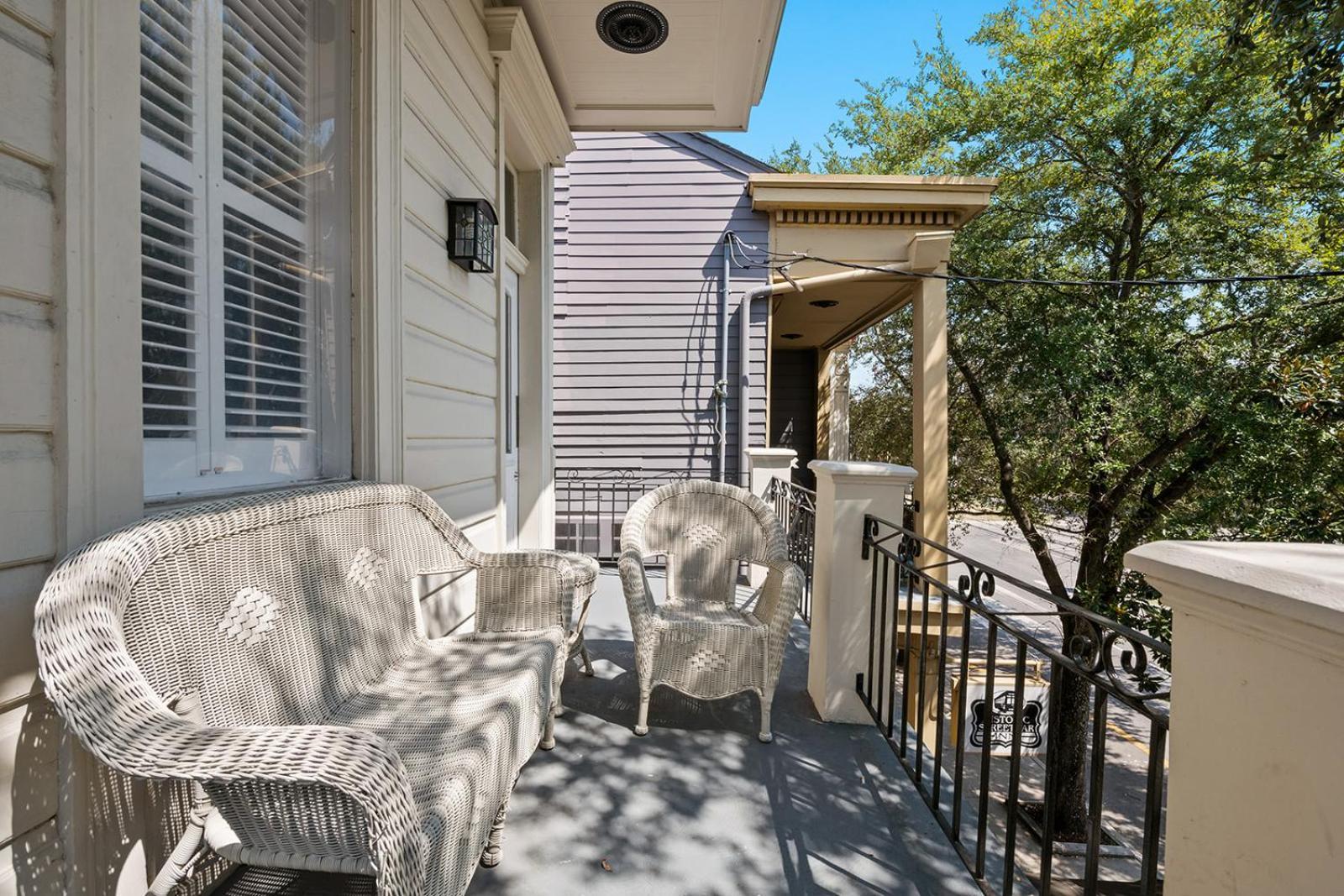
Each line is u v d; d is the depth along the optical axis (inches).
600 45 138.3
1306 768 26.8
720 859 67.9
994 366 354.6
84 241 41.6
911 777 84.6
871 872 66.6
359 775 35.0
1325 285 280.2
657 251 239.6
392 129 82.4
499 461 130.4
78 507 41.4
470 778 47.9
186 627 44.9
